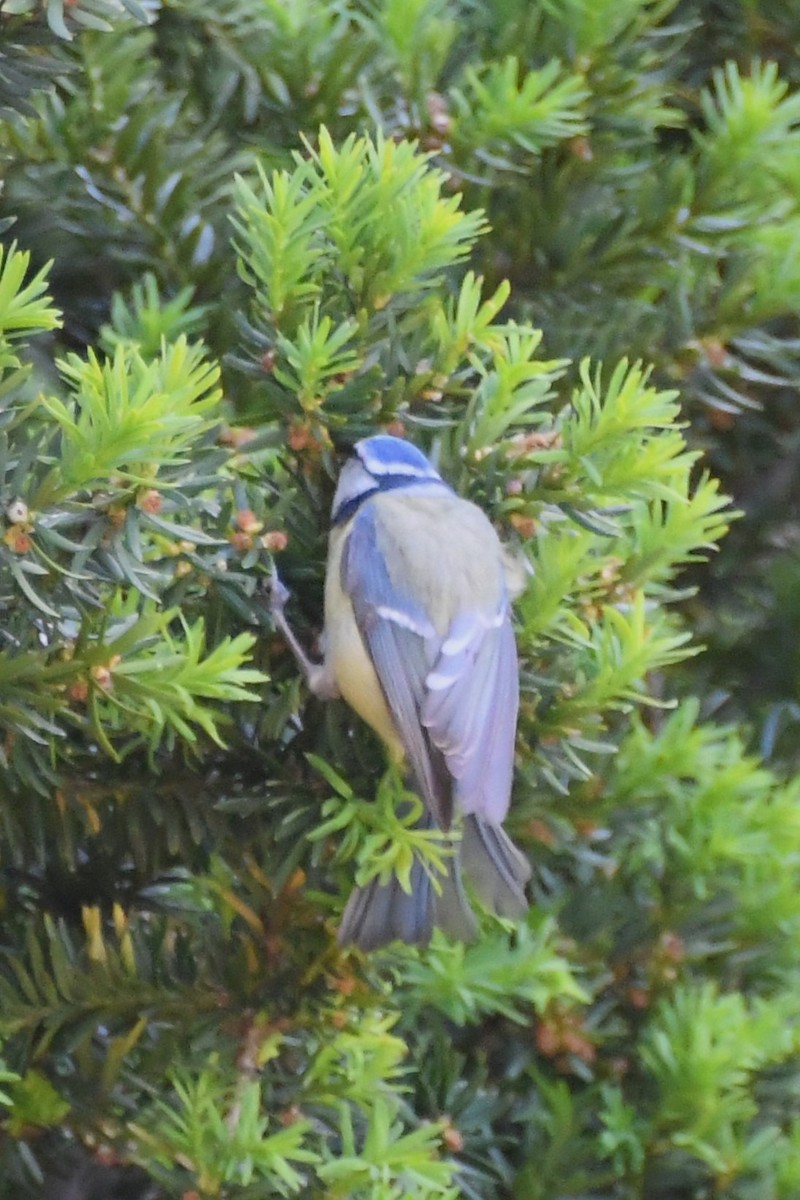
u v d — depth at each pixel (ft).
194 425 10.89
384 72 16.34
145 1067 13.26
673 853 17.34
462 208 16.87
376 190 12.67
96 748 13.01
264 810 13.21
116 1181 15.84
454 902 13.58
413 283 12.75
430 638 13.17
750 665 21.61
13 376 10.19
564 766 13.69
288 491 12.72
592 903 17.43
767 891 17.40
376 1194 12.89
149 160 16.08
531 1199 16.57
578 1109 17.02
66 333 18.13
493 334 12.77
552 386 17.29
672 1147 16.85
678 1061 16.53
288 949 13.23
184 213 16.55
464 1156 16.79
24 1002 13.34
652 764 15.80
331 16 17.26
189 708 11.03
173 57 17.43
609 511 12.95
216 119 17.29
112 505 10.46
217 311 16.70
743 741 20.65
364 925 12.69
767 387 20.54
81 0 11.31
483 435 12.87
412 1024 16.60
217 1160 12.53
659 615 17.39
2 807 12.72
